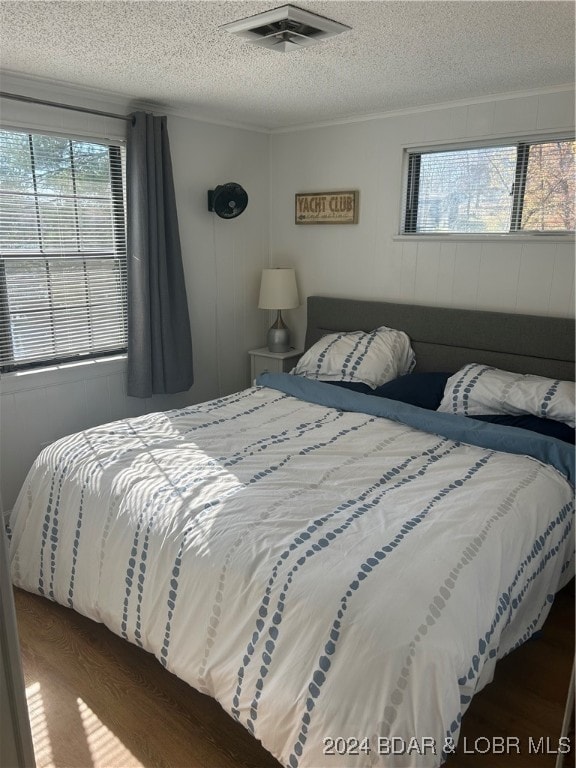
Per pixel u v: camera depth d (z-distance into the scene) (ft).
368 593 5.02
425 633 4.73
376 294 12.59
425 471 7.41
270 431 8.90
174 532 6.21
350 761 4.50
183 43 7.48
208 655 5.63
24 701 2.55
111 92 10.09
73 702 6.37
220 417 9.57
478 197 10.91
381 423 9.22
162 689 6.55
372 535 5.82
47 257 10.14
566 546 7.20
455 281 11.40
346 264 12.94
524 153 10.24
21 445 10.21
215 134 12.38
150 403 12.23
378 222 12.23
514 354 10.59
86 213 10.59
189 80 9.35
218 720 6.13
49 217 10.06
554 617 7.70
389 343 11.48
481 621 5.19
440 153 11.25
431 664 4.57
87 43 7.48
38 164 9.75
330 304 13.01
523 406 8.97
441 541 5.71
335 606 4.97
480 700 6.30
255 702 5.14
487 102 10.35
